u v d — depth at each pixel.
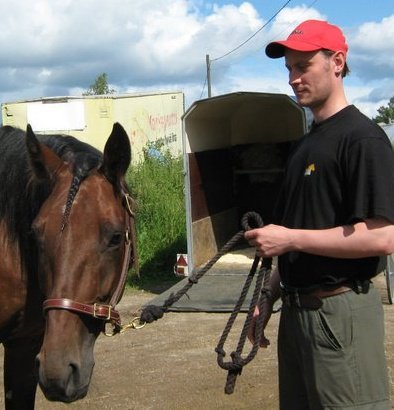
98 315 2.56
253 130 10.32
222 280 8.12
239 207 10.45
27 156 2.85
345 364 2.36
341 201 2.38
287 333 2.57
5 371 3.51
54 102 14.57
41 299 3.14
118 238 2.64
